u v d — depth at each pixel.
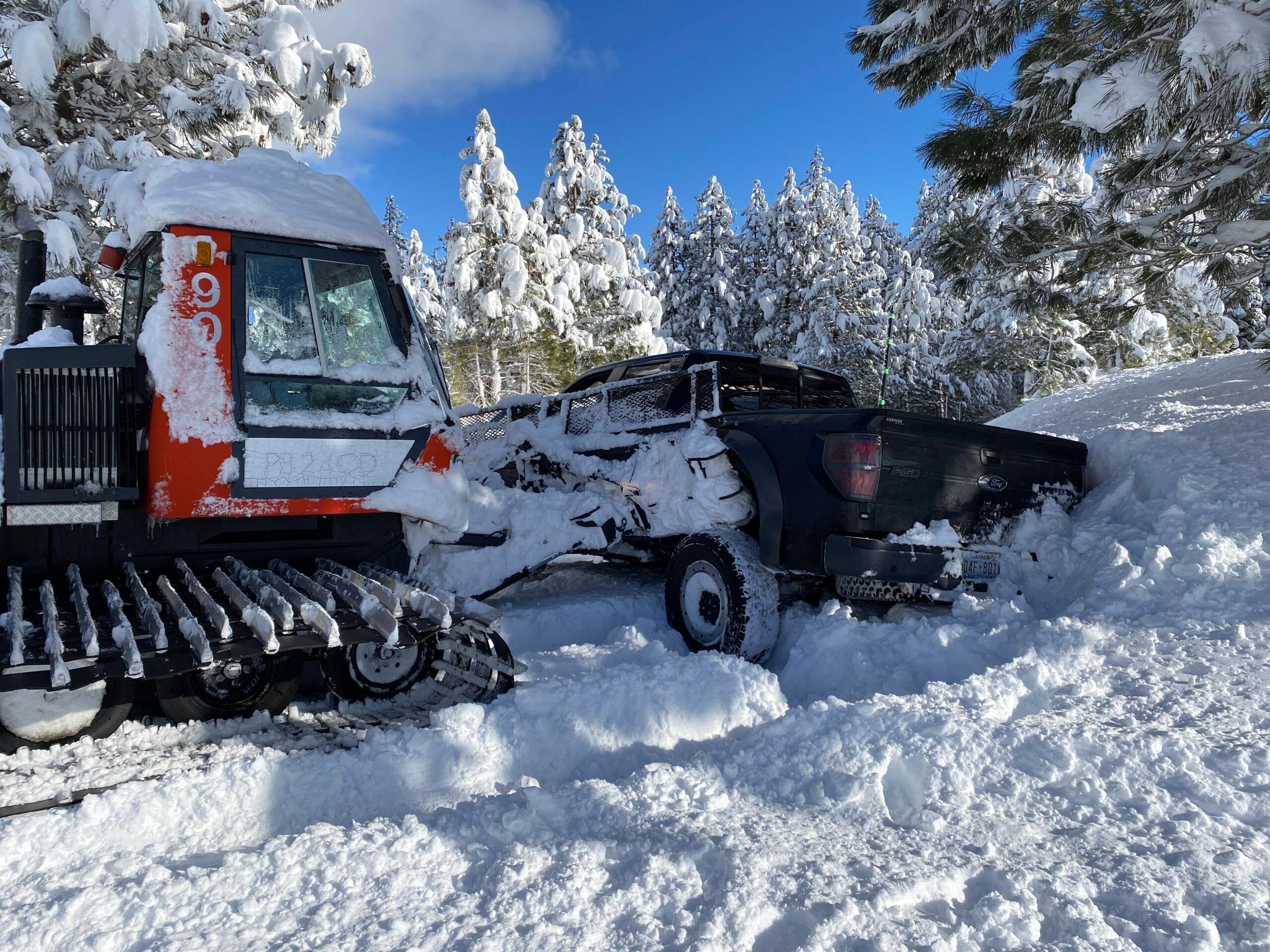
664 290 40.12
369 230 3.88
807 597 5.03
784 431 4.61
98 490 3.26
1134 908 1.99
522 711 3.31
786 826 2.49
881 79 7.00
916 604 4.78
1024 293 7.35
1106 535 4.76
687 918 1.98
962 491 4.55
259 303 3.58
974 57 6.58
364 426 3.72
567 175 28.94
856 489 4.18
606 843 2.35
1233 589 3.98
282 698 3.45
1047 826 2.47
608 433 5.98
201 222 3.46
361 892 2.12
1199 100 4.63
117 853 2.38
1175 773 2.65
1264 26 4.21
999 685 3.42
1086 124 4.95
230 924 1.97
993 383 28.69
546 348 25.23
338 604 3.29
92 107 11.64
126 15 9.59
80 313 4.13
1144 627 3.90
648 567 6.86
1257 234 5.84
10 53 9.94
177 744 3.12
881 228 45.78
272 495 3.50
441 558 5.04
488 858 2.31
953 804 2.63
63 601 3.27
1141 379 9.63
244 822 2.61
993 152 6.36
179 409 3.35
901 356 29.55
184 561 3.47
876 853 2.29
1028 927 1.92
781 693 3.64
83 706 3.02
